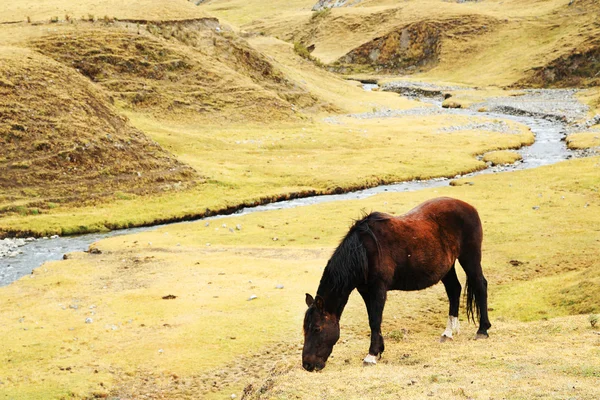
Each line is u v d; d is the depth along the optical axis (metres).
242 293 21.02
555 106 77.69
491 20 127.00
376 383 10.53
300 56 93.38
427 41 126.94
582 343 12.05
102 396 14.20
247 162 48.25
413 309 18.92
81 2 77.31
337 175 44.59
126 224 35.25
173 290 21.72
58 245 31.30
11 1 76.75
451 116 71.62
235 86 66.06
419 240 12.47
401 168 46.97
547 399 8.91
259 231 31.61
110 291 22.11
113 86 60.16
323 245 28.44
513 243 26.67
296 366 12.70
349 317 18.14
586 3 120.31
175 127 57.12
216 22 79.81
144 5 76.69
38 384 14.65
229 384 14.45
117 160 42.31
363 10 151.25
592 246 25.36
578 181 39.00
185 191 40.84
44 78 47.00
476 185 40.44
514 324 15.03
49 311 19.92
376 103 81.62
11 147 40.47
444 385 10.07
